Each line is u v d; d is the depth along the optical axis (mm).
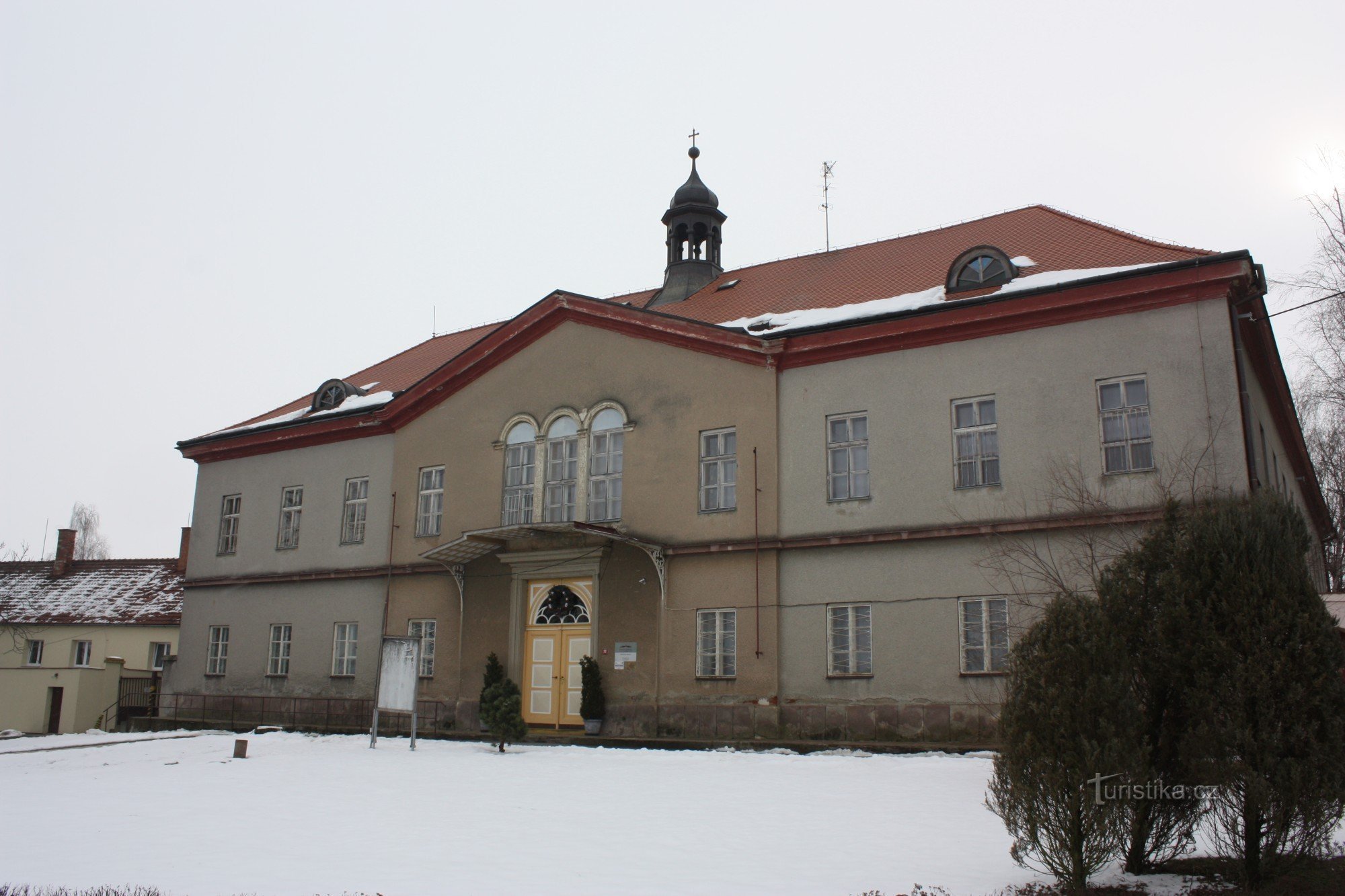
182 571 43844
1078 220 23844
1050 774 8742
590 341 25719
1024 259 22469
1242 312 19734
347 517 29562
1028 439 20203
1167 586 9266
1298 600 8938
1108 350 19781
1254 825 8773
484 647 25781
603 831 11648
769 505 22500
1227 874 9156
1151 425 19125
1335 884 8898
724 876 9344
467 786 15547
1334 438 35406
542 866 9766
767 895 8594
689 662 22750
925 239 26672
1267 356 22016
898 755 19297
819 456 22281
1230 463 18344
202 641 31734
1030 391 20359
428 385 28125
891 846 10734
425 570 27312
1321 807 8477
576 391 25703
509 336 26922
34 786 16141
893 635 20859
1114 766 8617
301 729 27594
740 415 23250
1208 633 8953
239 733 26625
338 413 29766
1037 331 20516
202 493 33125
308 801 14078
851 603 21438
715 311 26922
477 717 25391
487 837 11320
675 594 23234
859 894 8656
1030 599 19438
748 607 22328
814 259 28453
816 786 15172
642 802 13828
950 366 21266
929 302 21781
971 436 20922
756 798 14117
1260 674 8680
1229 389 18594
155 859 10109
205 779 16672
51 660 40781
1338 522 37688
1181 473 18625
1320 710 8625
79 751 21562
